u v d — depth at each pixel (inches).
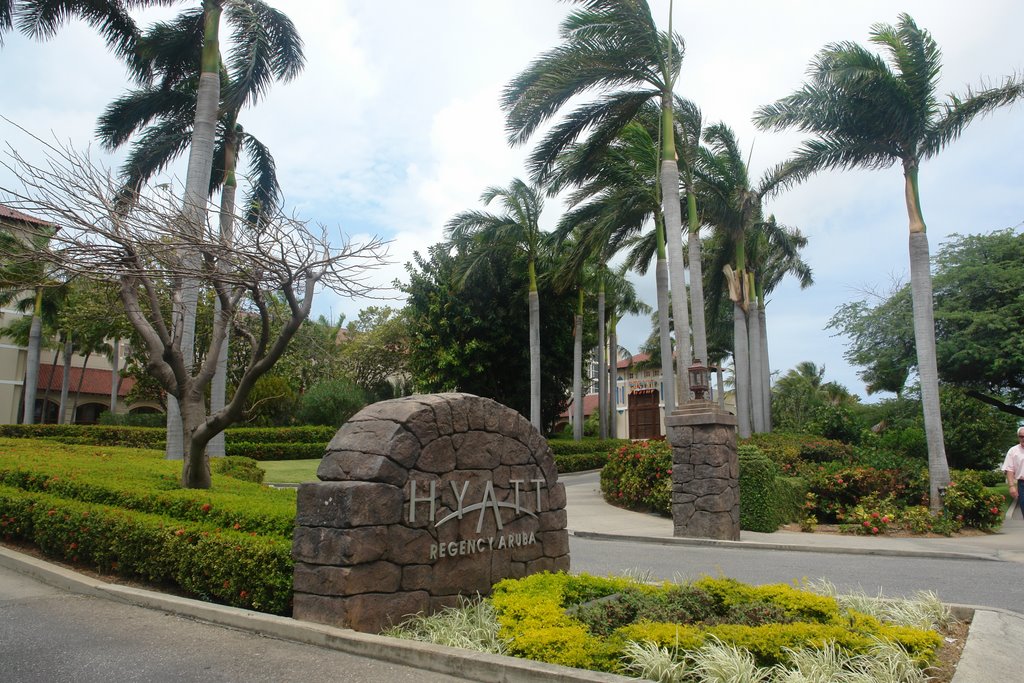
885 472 572.1
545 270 1066.7
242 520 250.5
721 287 1072.2
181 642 192.2
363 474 201.5
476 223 976.9
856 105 593.6
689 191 729.0
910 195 586.6
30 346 1155.9
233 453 1068.5
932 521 509.7
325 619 192.2
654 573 334.3
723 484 459.5
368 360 1507.1
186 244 294.4
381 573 198.8
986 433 983.0
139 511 291.1
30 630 204.5
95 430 1057.5
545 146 713.0
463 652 170.9
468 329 1136.2
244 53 593.6
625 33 619.2
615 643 170.9
